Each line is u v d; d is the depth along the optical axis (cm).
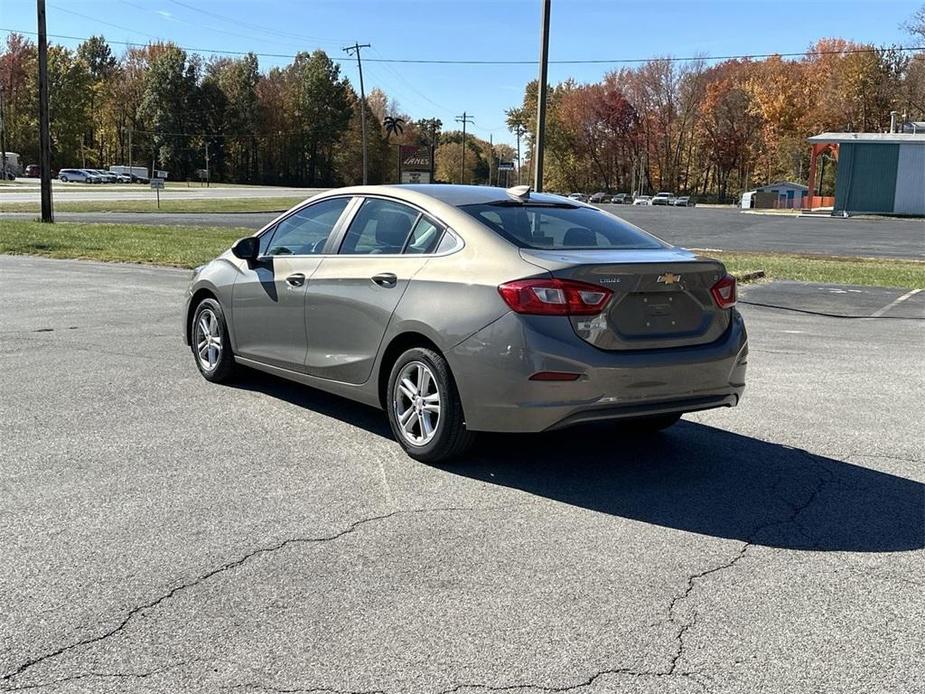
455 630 310
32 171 10006
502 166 11369
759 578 359
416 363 491
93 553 369
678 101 10938
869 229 3809
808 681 281
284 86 13075
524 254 462
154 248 1983
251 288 621
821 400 684
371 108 14200
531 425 446
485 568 362
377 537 392
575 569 363
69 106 11081
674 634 311
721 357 481
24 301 1135
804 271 1919
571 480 479
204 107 12119
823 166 8194
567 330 441
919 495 467
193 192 7238
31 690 268
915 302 1390
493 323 449
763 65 9869
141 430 552
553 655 294
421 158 12631
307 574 354
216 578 348
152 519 407
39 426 555
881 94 7906
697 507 441
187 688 271
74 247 1964
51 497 432
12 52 10950
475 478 477
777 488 473
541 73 2248
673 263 466
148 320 989
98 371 720
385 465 495
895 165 5019
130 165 11712
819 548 392
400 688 273
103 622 311
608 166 11594
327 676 279
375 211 553
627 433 580
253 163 12912
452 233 496
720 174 10656
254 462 494
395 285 505
